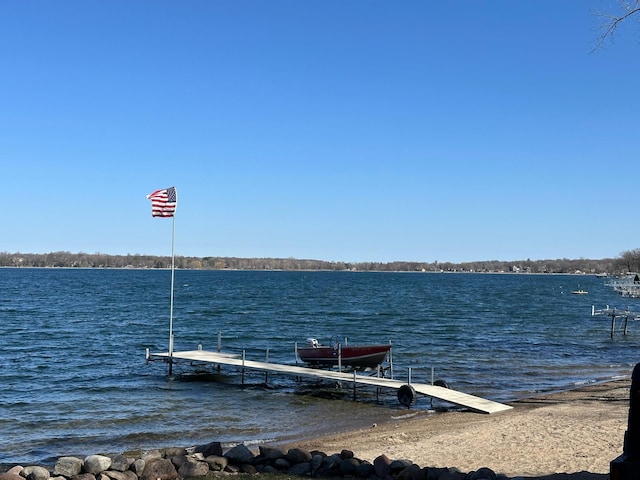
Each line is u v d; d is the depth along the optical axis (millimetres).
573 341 46625
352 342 44594
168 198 29344
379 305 85688
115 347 40719
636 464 7238
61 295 99438
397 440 17406
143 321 59531
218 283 159375
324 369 30562
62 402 23781
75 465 11914
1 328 51438
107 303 83500
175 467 12336
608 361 36688
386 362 34281
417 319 64312
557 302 99250
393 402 24234
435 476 11484
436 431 18672
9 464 15867
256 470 12555
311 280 192625
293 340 46344
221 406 23328
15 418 21016
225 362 29250
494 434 17578
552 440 16297
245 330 53188
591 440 16047
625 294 116250
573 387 27891
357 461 12516
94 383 27953
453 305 87562
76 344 41969
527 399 24672
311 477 12180
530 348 41719
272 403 23969
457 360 35438
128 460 12258
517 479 11695
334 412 22422
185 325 56594
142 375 30125
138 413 21969
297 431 19531
